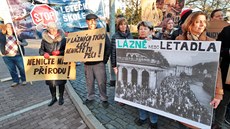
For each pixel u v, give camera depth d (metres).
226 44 2.47
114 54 3.38
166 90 2.39
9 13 4.64
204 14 2.06
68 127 3.32
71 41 3.51
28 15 4.95
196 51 2.02
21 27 4.97
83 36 3.40
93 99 3.92
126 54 2.72
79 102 3.97
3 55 5.12
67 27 5.21
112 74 4.80
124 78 2.84
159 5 6.39
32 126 3.39
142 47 2.52
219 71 2.06
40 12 5.01
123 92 2.91
